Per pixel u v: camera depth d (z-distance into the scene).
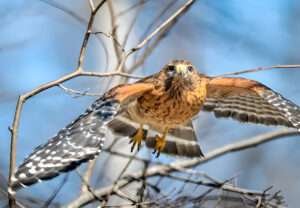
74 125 11.38
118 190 13.83
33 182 10.41
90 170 14.22
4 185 14.29
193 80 14.04
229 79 13.69
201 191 14.43
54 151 10.84
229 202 13.58
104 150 14.27
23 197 14.33
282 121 13.94
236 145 16.17
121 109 13.99
